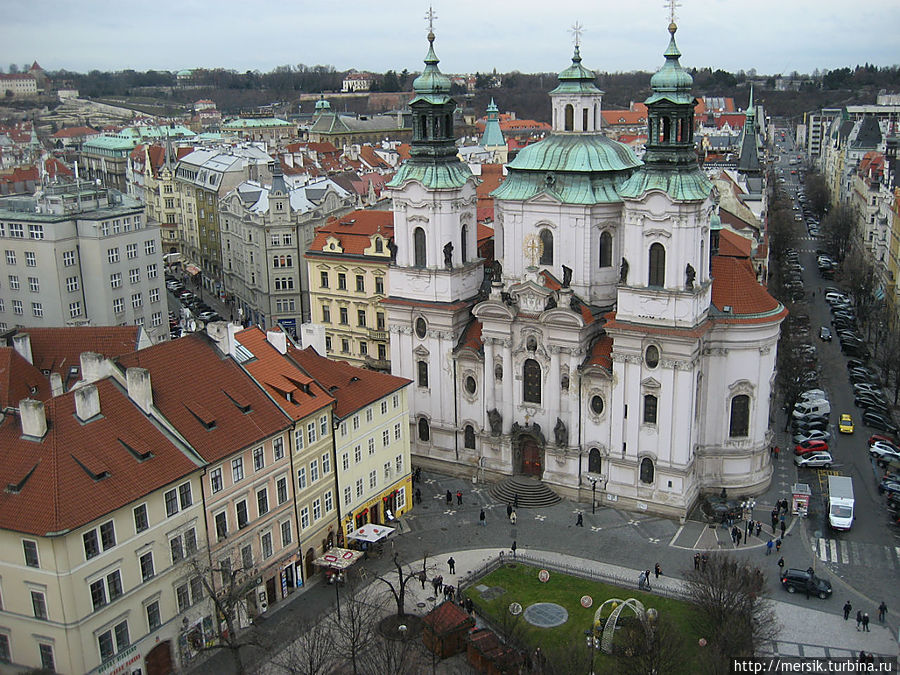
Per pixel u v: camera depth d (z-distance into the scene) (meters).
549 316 103.94
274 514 87.19
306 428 90.62
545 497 108.81
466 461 116.69
